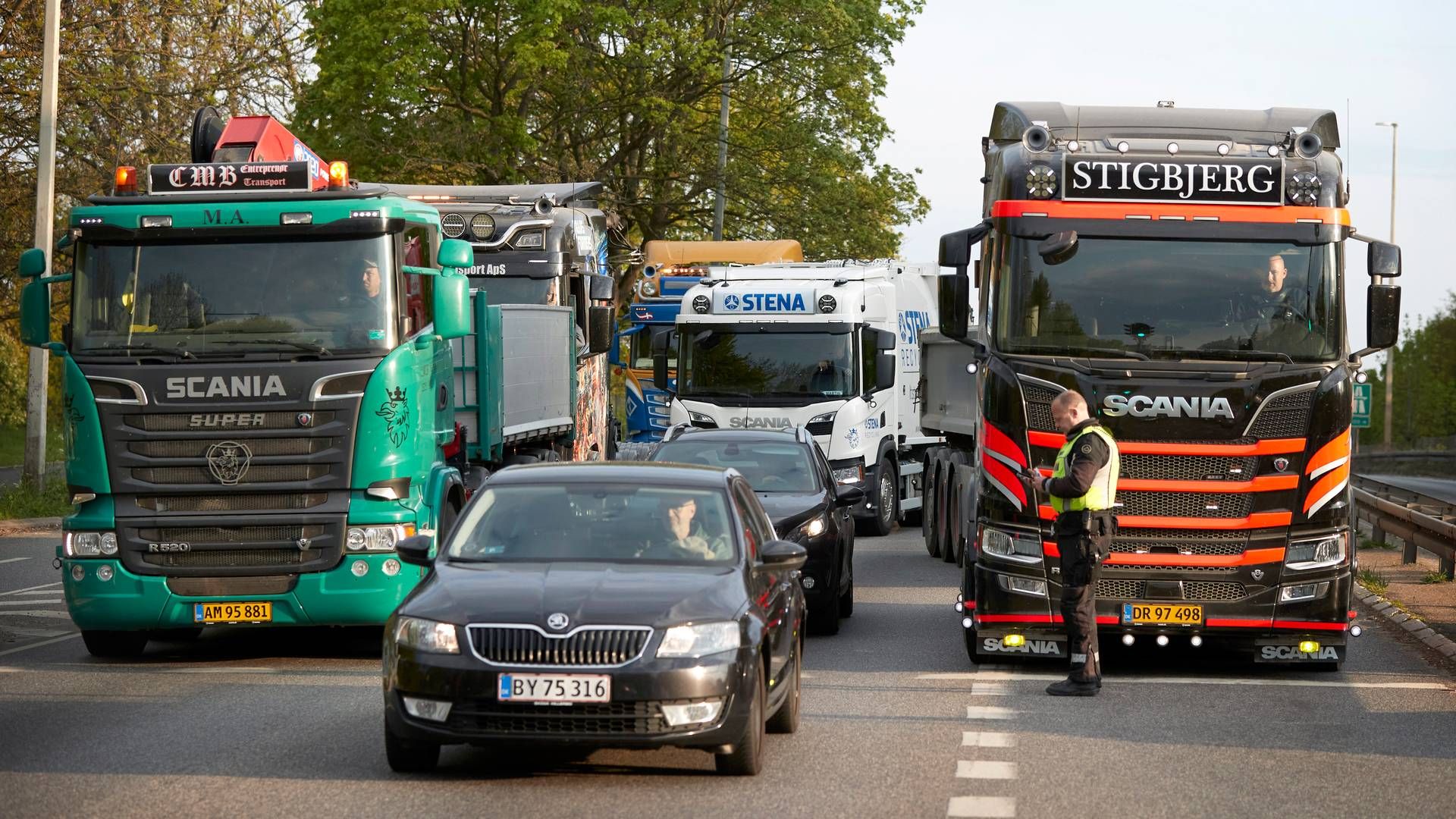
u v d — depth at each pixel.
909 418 95.00
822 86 159.62
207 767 30.44
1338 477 42.31
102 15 114.50
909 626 52.69
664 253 107.19
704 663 28.77
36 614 57.53
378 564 44.34
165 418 44.41
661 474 34.56
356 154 140.25
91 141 116.88
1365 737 34.19
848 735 34.25
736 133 161.62
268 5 130.00
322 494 44.56
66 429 45.16
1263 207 42.88
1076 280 42.94
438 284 46.69
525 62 135.50
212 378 44.38
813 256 160.50
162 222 44.97
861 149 165.50
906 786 29.08
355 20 137.38
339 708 37.28
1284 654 42.59
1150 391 41.88
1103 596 42.22
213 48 120.19
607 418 84.12
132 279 45.09
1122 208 43.03
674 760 31.53
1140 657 47.22
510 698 28.38
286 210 44.97
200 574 44.31
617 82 152.75
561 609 28.98
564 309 69.69
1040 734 34.34
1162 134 45.09
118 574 44.28
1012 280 43.28
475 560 32.16
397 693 29.12
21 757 31.42
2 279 120.44
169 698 38.81
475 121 143.25
